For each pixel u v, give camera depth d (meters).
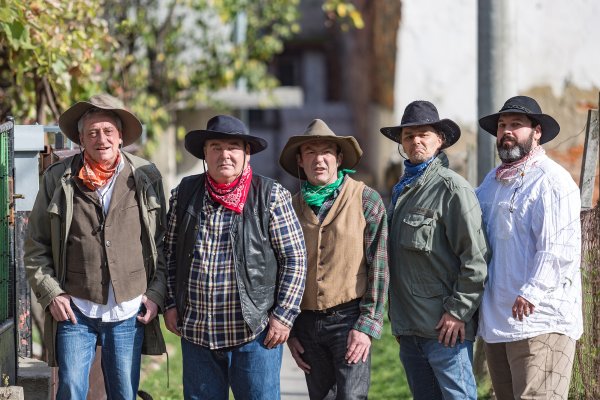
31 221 10.59
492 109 14.80
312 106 58.81
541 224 10.40
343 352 10.74
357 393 10.66
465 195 10.62
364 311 10.66
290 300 10.47
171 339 20.19
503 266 10.63
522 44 23.91
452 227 10.66
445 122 10.94
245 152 10.59
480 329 10.85
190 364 10.65
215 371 10.68
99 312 10.41
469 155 19.62
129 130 10.73
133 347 10.59
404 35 24.45
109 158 10.41
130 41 26.78
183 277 10.52
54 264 10.52
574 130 23.73
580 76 23.83
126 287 10.39
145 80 27.11
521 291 10.28
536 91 23.91
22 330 13.52
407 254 10.86
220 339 10.41
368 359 10.79
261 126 59.16
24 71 16.73
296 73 59.84
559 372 10.38
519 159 10.80
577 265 10.41
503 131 10.87
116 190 10.45
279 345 10.62
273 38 30.20
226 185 10.48
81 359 10.34
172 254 10.80
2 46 17.09
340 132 57.47
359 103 46.34
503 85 14.78
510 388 11.09
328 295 10.70
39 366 12.96
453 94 24.44
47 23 15.74
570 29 23.83
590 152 12.94
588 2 23.75
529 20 23.92
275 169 59.00
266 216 10.50
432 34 24.44
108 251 10.32
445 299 10.70
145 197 10.59
